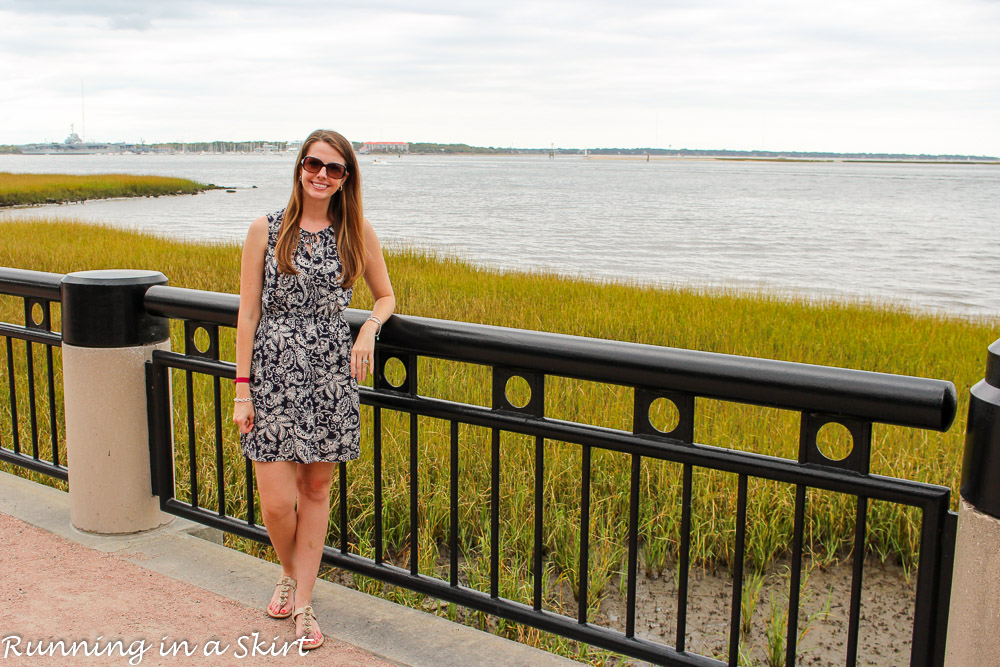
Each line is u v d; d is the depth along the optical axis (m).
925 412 1.92
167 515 3.80
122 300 3.49
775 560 4.87
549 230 42.31
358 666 2.70
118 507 3.62
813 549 4.95
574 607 4.25
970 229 48.31
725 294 15.47
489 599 2.89
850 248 34.81
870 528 4.93
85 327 3.47
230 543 4.59
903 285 22.53
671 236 39.72
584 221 50.44
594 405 6.38
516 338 2.58
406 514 4.81
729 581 4.63
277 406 2.71
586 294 14.20
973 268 27.34
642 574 4.70
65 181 79.12
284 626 2.93
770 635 3.95
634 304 13.01
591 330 10.59
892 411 1.96
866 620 4.25
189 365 3.44
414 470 2.99
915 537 4.73
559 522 4.64
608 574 4.51
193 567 3.37
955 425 6.23
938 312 15.66
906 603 4.42
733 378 2.19
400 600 4.16
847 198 97.94
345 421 2.77
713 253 31.42
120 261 17.03
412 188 113.25
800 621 4.23
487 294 13.15
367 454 5.29
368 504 4.89
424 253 21.14
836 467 2.13
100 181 82.94
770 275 24.30
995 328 12.70
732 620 2.42
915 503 2.01
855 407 2.02
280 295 2.70
